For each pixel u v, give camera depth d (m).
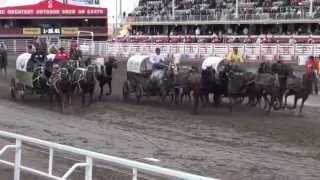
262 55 46.81
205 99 24.27
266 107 22.22
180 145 14.67
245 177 10.88
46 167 10.45
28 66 23.39
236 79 21.73
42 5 72.81
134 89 23.95
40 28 73.12
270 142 15.36
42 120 19.00
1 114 20.23
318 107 22.75
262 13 74.94
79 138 15.43
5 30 72.88
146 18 82.56
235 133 16.84
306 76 21.14
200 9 82.12
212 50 48.69
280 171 11.53
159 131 17.14
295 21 71.25
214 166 11.88
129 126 18.12
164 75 22.77
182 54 47.78
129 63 24.08
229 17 76.12
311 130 17.42
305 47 45.94
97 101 24.12
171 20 80.38
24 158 11.40
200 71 22.50
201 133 16.80
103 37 74.19
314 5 73.75
